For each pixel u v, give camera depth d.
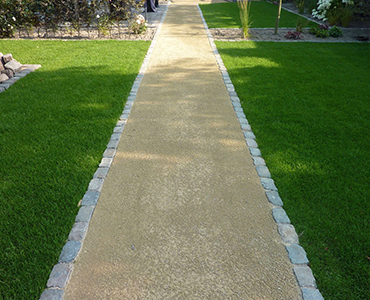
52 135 3.67
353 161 3.25
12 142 3.49
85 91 4.96
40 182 2.86
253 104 4.62
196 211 2.56
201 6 15.77
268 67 6.32
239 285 1.95
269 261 2.12
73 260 2.11
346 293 1.92
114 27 10.11
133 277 2.00
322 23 11.27
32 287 1.92
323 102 4.70
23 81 5.34
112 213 2.53
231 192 2.79
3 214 2.48
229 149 3.48
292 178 2.98
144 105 4.57
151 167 3.13
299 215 2.52
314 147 3.51
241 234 2.34
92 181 2.90
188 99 4.82
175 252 2.18
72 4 8.48
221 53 7.34
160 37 8.90
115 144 3.53
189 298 1.86
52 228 2.35
